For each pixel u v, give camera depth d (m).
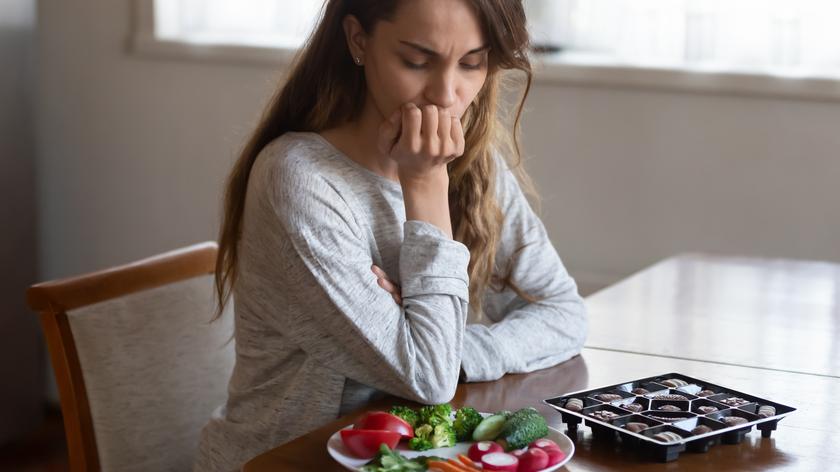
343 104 1.39
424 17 1.25
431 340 1.28
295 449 1.14
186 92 3.29
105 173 3.41
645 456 1.12
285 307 1.33
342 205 1.31
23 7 3.23
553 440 1.11
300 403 1.33
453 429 1.13
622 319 1.78
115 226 3.43
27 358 3.35
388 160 1.40
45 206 3.47
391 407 1.28
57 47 3.38
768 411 1.20
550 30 3.00
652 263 2.97
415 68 1.29
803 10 2.76
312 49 1.39
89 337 1.52
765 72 2.78
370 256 1.34
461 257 1.32
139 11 3.28
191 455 1.67
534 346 1.48
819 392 1.38
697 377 1.45
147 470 1.60
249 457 1.38
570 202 3.01
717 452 1.14
